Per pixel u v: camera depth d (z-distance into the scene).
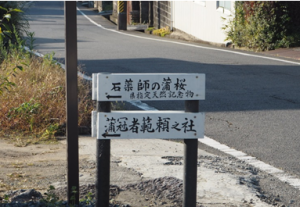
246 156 5.93
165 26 26.44
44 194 4.30
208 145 6.40
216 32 20.27
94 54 16.06
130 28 27.84
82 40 21.45
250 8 17.23
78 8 45.00
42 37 22.36
